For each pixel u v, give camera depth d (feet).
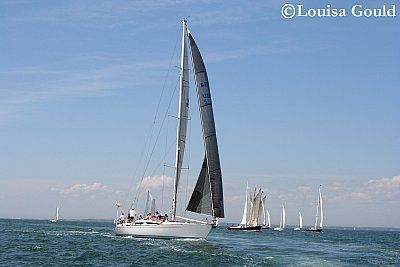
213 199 177.88
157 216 190.08
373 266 134.92
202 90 181.78
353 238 423.23
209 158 179.63
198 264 122.01
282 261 134.62
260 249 177.99
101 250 149.79
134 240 183.52
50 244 173.58
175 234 178.40
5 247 158.30
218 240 236.43
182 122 188.44
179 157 186.70
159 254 140.05
